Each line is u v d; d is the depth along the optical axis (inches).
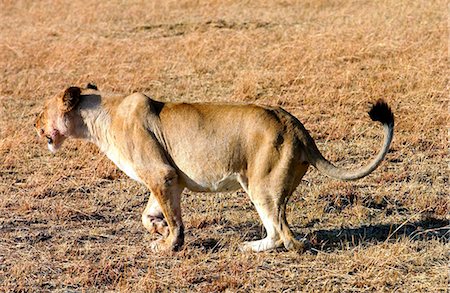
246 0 1163.9
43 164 580.7
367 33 888.9
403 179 534.3
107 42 933.8
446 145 594.6
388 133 398.3
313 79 740.7
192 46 885.8
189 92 754.2
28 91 763.4
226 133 406.0
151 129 415.5
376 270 394.3
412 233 445.4
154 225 432.1
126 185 534.6
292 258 410.0
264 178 401.7
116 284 390.6
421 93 704.4
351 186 518.9
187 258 413.7
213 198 506.9
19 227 465.4
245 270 397.4
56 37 986.1
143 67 824.9
